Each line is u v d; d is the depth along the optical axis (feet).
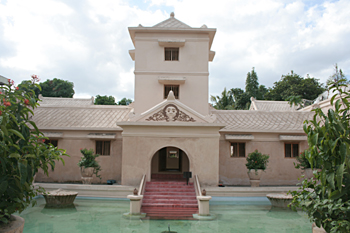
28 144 20.08
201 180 49.65
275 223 35.35
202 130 50.62
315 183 20.79
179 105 50.96
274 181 61.00
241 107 153.17
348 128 19.17
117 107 68.80
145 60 61.31
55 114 65.46
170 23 63.36
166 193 44.96
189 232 30.94
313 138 18.97
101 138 59.16
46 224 33.32
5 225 18.06
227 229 32.45
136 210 38.01
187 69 61.26
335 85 20.11
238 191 47.93
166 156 61.57
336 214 18.17
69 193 42.86
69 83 153.17
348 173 18.04
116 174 59.82
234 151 61.77
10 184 18.34
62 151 23.22
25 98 21.17
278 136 62.03
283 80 148.15
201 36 61.98
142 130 50.42
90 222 34.32
